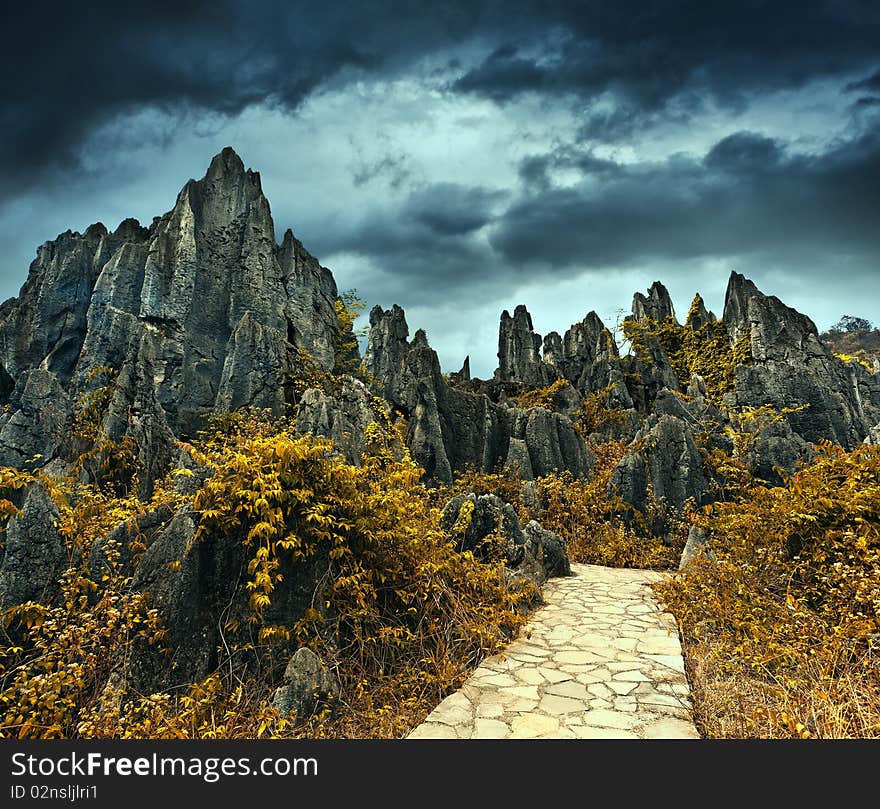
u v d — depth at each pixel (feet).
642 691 22.63
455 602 28.02
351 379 69.41
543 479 63.26
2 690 19.30
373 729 20.29
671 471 55.31
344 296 99.09
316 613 22.56
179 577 21.74
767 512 31.96
